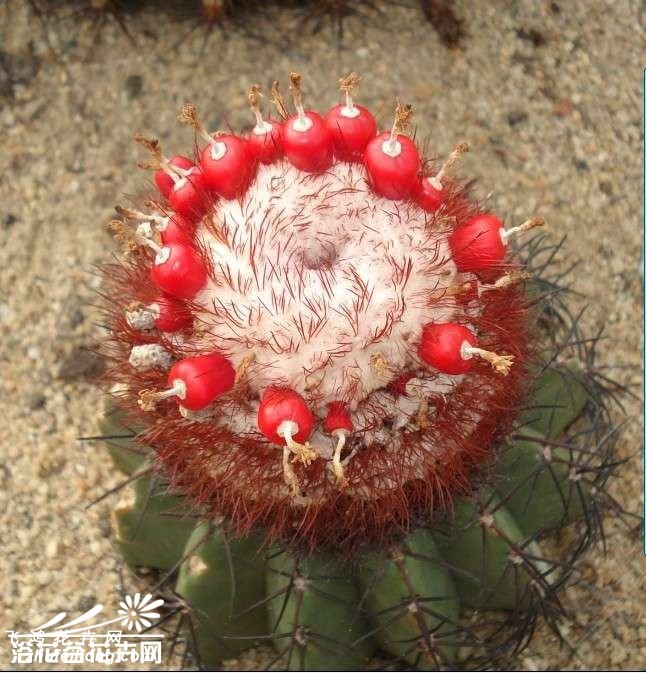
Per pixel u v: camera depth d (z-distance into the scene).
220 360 0.20
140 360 0.21
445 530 0.24
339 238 0.21
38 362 0.34
